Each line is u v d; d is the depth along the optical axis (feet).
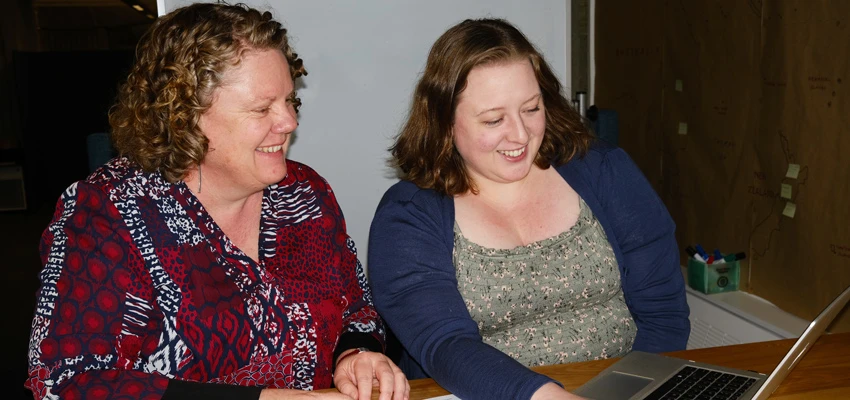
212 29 3.64
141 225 3.77
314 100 7.23
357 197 7.52
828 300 6.81
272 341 4.10
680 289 4.91
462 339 3.97
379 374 3.93
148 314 3.75
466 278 4.53
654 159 10.34
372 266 4.57
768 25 7.48
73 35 26.71
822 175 6.79
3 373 10.61
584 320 4.66
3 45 25.20
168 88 3.59
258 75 3.69
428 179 4.71
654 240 4.84
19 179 22.94
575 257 4.62
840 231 6.59
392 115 7.41
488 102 4.22
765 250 7.79
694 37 9.00
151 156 3.76
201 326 3.85
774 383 3.43
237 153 3.78
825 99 6.66
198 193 3.98
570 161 4.92
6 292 15.05
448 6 7.36
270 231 4.33
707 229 9.02
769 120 7.56
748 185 8.05
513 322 4.61
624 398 3.60
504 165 4.41
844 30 6.37
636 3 10.41
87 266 3.60
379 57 7.28
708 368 3.90
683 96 9.38
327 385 4.37
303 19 7.04
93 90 22.99
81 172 23.40
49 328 3.50
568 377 3.94
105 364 3.56
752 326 7.35
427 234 4.51
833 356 4.12
